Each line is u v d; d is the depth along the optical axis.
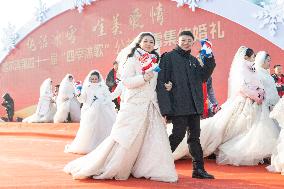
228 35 13.70
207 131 6.52
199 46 14.34
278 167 5.46
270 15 12.73
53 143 10.08
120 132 4.53
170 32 15.52
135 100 4.57
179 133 4.77
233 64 6.68
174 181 4.50
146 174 4.61
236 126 6.39
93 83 8.38
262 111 6.27
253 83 6.36
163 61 4.82
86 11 19.08
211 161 6.64
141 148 4.65
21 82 22.30
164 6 15.75
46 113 16.94
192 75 4.82
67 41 19.98
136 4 16.89
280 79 9.47
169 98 4.65
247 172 5.56
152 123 4.62
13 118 22.30
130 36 17.14
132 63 4.65
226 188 4.27
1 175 5.03
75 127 13.66
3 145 9.66
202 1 14.45
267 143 6.06
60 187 4.20
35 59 21.58
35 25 21.52
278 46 12.58
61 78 20.25
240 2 13.45
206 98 7.62
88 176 4.66
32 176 4.93
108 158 4.62
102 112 8.17
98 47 18.53
